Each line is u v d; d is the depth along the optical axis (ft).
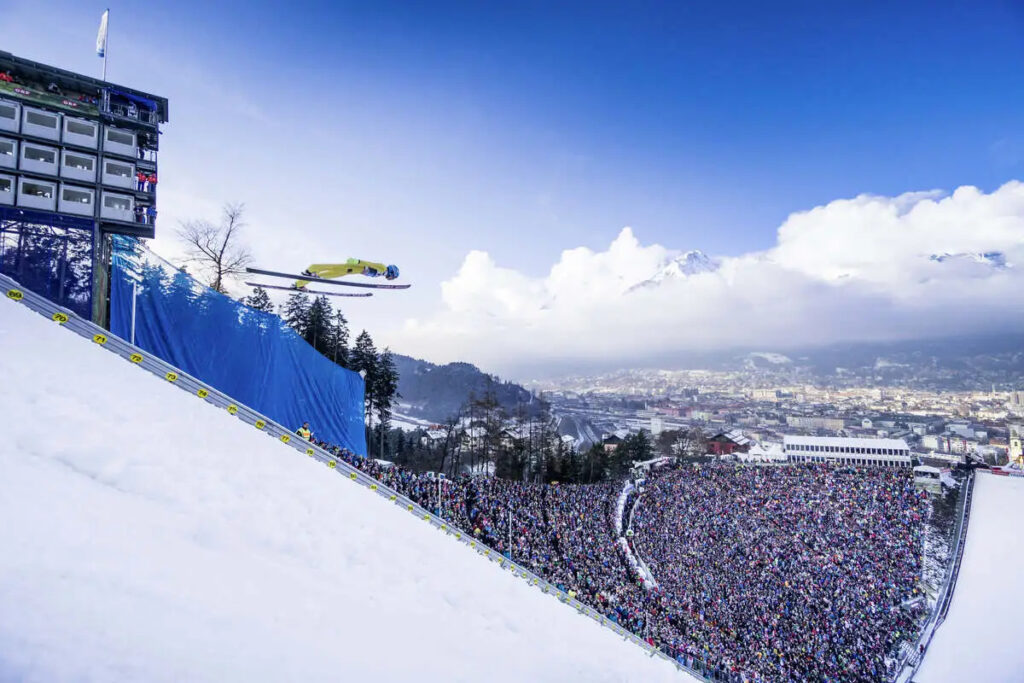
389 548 53.16
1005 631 139.64
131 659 20.04
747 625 135.03
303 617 31.89
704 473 230.68
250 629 27.17
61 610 21.35
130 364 54.85
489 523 110.01
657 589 138.62
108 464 39.19
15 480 30.50
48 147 78.89
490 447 237.66
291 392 99.81
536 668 43.93
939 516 197.36
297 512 48.83
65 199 79.00
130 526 32.53
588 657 56.85
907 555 174.60
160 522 35.68
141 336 83.05
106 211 81.76
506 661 41.78
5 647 17.79
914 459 413.59
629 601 121.49
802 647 127.95
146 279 84.99
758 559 169.07
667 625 119.85
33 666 17.43
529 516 131.75
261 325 95.45
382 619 37.91
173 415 51.11
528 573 85.35
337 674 25.96
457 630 44.09
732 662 111.86
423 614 43.78
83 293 78.23
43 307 54.03
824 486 213.46
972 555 177.88
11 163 75.97
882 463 358.84
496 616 53.42
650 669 67.15
